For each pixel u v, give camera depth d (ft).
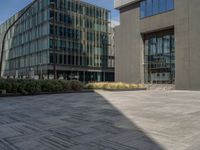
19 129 24.41
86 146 18.57
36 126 25.79
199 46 91.71
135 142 19.48
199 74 91.45
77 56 194.39
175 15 100.83
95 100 53.88
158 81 113.60
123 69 128.77
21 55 214.28
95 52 208.74
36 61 190.19
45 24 181.16
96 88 92.68
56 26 181.37
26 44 206.49
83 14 201.77
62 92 77.36
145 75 119.44
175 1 100.94
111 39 222.69
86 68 200.13
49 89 75.61
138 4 120.47
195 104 45.27
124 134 22.04
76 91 81.56
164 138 20.66
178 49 99.50
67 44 187.83
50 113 34.76
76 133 22.58
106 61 216.95
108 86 95.09
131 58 124.36
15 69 223.71
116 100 53.72
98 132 22.91
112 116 31.73
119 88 95.45
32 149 17.99
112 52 222.89
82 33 199.82
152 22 112.88
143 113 34.17
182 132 22.77
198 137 20.98
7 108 40.63
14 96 65.46
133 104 45.52
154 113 34.12
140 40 119.55
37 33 190.60
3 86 65.92
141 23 118.52
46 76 175.83
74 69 190.90
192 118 29.99
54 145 18.90
